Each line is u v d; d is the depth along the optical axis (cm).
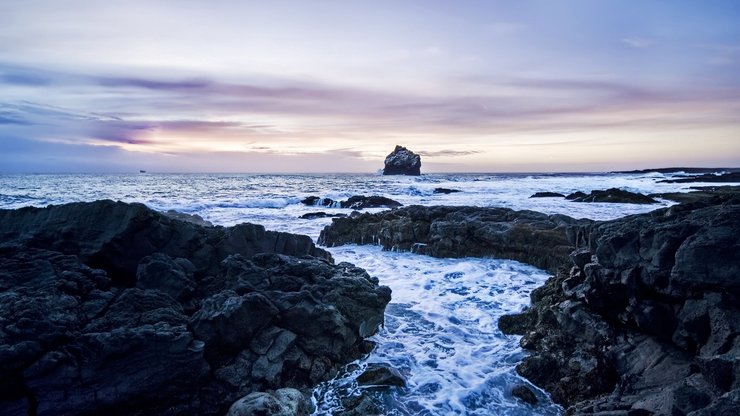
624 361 740
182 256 1077
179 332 724
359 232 2086
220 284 1002
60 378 645
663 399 568
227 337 775
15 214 1118
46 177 9988
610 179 9788
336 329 875
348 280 1001
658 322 732
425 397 758
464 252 1752
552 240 1598
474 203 4100
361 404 730
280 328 844
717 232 666
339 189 6519
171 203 3788
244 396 710
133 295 823
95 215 1056
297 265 1036
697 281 660
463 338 991
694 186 6231
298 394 721
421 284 1375
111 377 665
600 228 912
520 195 5184
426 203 4194
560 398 749
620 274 793
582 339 858
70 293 799
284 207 4044
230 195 5012
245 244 1169
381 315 1010
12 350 622
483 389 779
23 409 624
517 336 993
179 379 704
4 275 820
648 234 766
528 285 1347
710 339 642
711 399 523
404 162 17912
